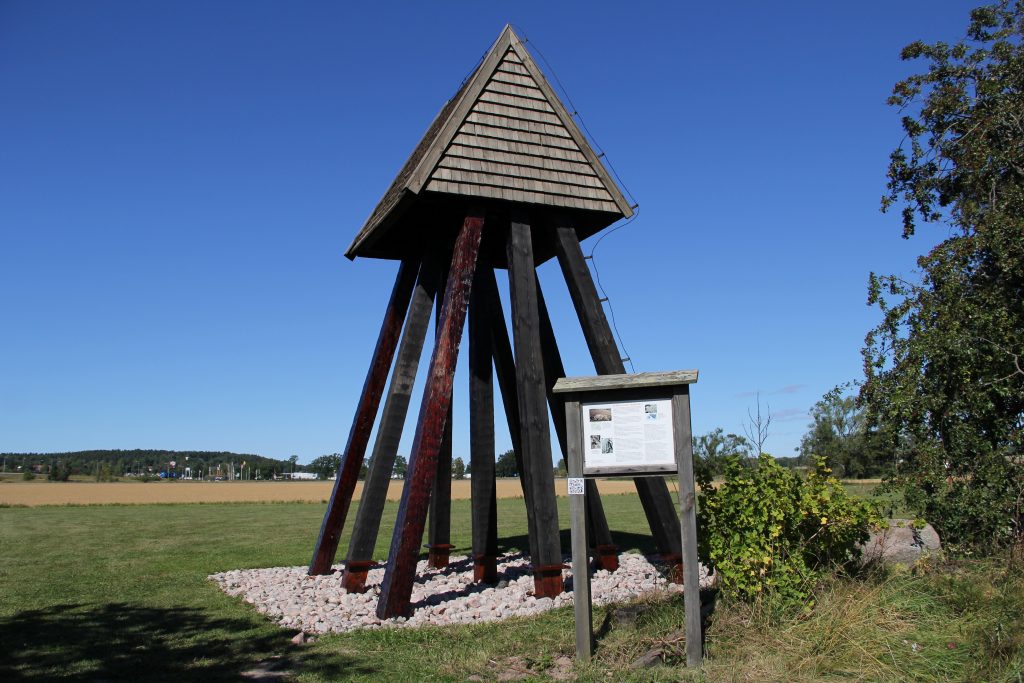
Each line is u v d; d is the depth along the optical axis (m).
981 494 8.84
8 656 6.57
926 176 16.03
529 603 8.39
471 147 9.30
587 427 6.07
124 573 11.91
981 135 13.42
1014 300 10.10
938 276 10.68
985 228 10.73
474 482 10.54
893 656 5.26
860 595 6.09
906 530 8.31
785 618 5.97
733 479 6.50
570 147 9.95
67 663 6.32
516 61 9.87
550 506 8.88
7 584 10.75
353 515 28.08
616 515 23.23
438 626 7.47
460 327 8.84
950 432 9.58
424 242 10.95
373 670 5.93
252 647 6.82
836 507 6.38
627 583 9.64
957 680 4.87
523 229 9.49
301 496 50.91
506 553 13.63
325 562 11.19
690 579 5.61
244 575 11.49
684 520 5.70
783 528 6.32
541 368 9.17
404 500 8.21
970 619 5.70
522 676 5.61
